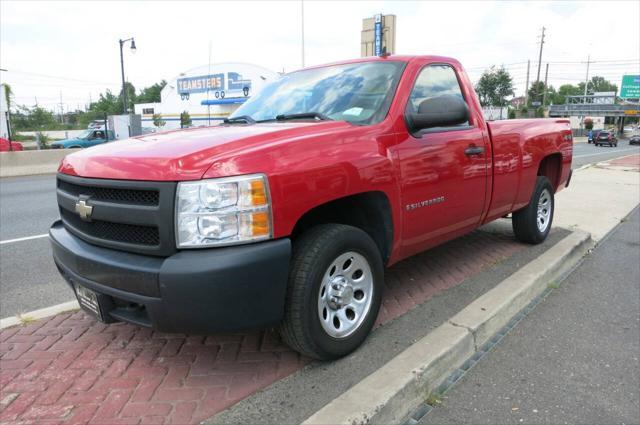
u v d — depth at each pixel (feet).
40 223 26.30
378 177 10.00
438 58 13.32
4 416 8.23
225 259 7.77
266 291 8.19
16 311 13.46
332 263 9.25
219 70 120.26
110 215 8.59
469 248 17.62
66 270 9.53
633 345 11.16
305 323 8.86
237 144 8.66
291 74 14.32
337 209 10.81
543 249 17.39
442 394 9.28
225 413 8.20
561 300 13.83
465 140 12.84
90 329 11.45
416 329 11.05
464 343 10.37
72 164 9.76
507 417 8.59
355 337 9.89
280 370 9.49
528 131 16.20
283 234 8.36
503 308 12.04
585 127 260.01
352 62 13.21
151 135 11.05
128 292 8.26
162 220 7.96
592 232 21.59
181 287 7.72
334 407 8.00
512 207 15.87
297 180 8.51
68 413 8.29
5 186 45.50
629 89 213.87
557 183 18.98
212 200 7.86
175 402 8.54
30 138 156.46
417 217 11.39
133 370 9.62
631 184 40.32
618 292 14.43
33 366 9.80
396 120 10.92
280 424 7.88
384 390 8.43
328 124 10.21
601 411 8.75
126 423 8.00
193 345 10.59
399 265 15.75
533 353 10.78
